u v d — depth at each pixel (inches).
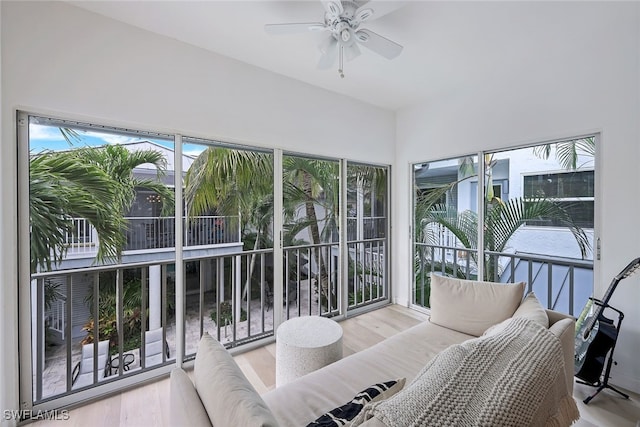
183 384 42.5
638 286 77.2
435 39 86.7
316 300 125.3
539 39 86.8
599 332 74.0
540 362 41.2
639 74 76.5
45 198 71.8
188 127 89.0
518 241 104.9
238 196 102.8
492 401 32.7
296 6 72.7
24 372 67.5
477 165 116.2
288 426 44.4
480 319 76.9
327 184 128.0
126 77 79.0
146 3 71.4
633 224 78.0
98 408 71.9
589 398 72.1
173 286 90.6
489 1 70.9
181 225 90.4
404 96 129.9
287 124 110.9
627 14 76.6
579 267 89.9
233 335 103.7
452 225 126.3
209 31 83.1
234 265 103.0
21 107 65.7
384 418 29.4
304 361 69.0
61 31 70.4
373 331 117.0
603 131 82.8
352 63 101.2
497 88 107.7
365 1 67.4
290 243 116.8
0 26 63.2
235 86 98.2
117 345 82.9
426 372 38.9
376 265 146.8
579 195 89.7
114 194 81.1
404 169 145.4
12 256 65.4
